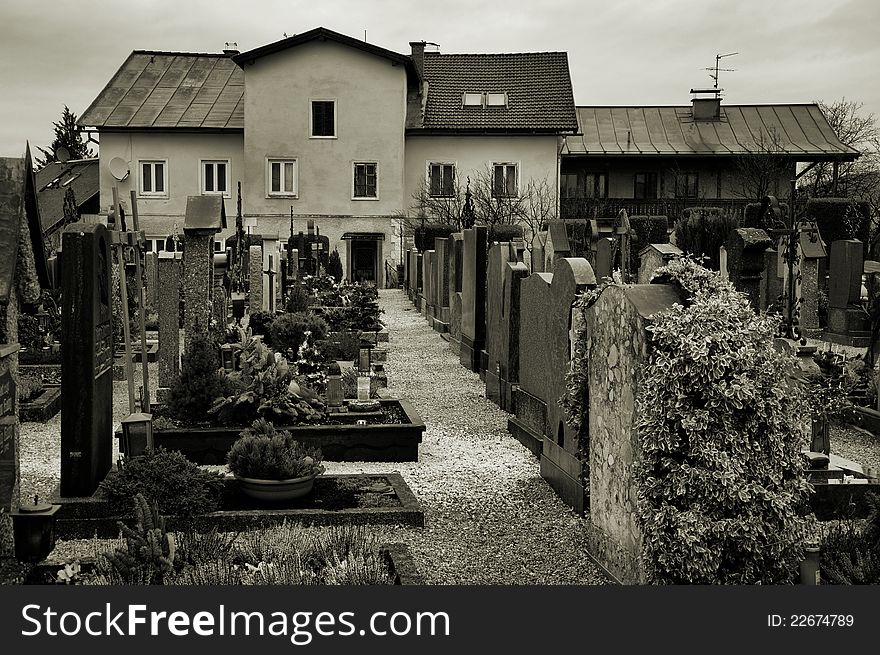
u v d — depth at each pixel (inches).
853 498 386.6
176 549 305.9
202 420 489.1
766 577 276.1
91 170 2202.3
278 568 299.4
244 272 1032.8
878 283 920.3
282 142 1920.5
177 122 1937.7
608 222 2015.3
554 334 454.9
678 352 267.9
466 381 741.3
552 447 440.1
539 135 1994.3
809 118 2222.0
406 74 1961.1
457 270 906.1
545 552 346.9
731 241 514.6
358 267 1968.5
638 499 281.9
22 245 337.1
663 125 2220.7
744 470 269.4
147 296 896.3
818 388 446.3
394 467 475.5
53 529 331.0
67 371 367.9
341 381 534.9
